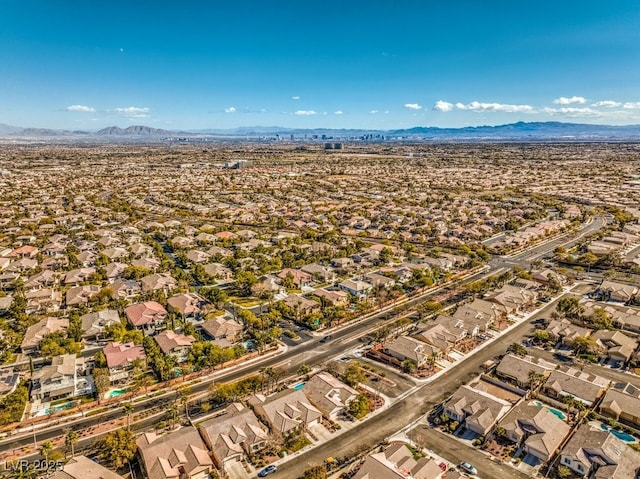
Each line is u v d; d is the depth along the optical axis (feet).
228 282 523.70
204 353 348.79
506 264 595.88
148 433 255.09
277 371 331.98
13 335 372.99
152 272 540.11
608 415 284.20
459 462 243.60
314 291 484.74
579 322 412.98
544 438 250.98
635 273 545.44
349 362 347.36
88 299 451.12
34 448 250.57
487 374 331.16
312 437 264.11
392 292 468.34
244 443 252.01
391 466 227.81
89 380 319.27
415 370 334.03
